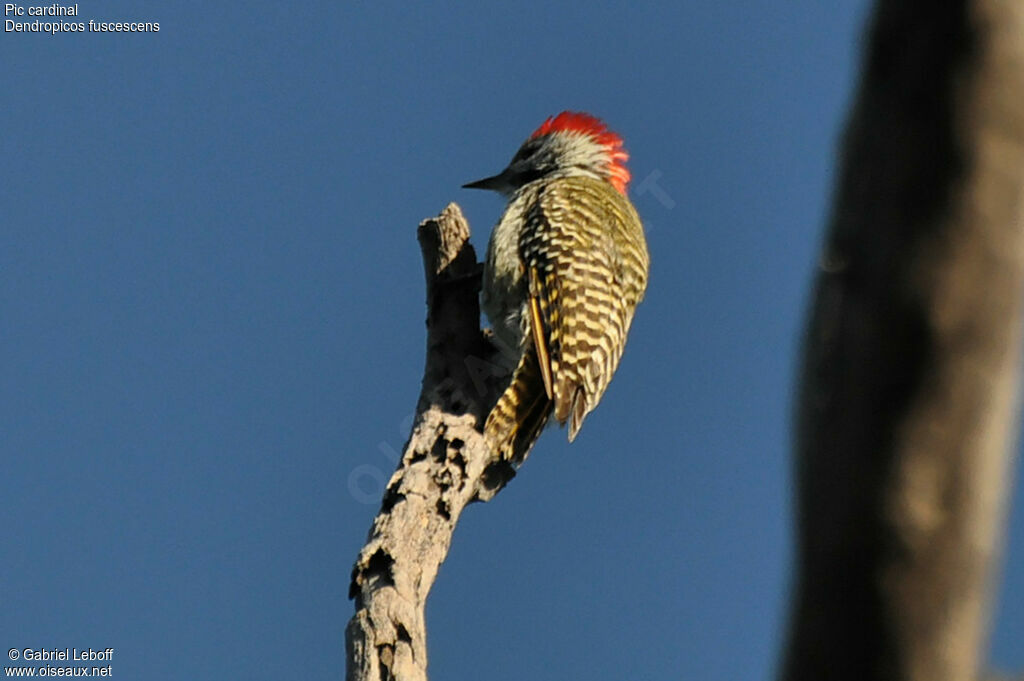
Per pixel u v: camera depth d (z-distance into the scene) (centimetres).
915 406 332
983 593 339
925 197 324
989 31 313
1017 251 319
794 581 363
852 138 337
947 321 325
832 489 347
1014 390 327
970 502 333
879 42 327
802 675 363
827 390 346
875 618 348
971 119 317
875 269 333
